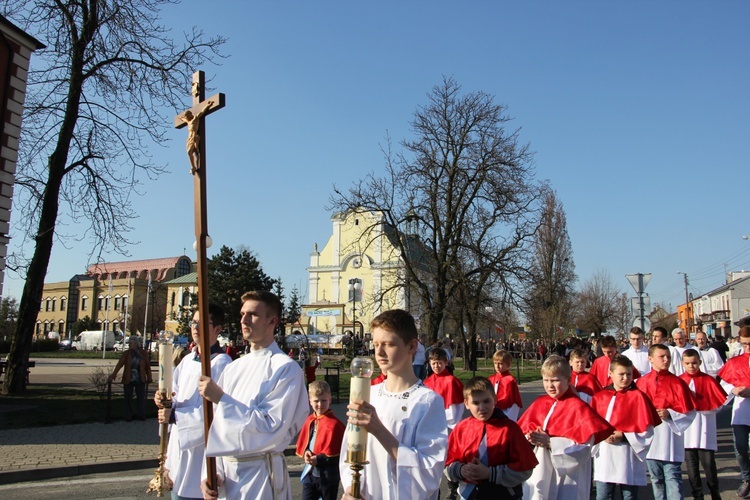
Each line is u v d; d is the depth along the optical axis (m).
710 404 7.01
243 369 3.91
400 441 3.19
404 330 3.35
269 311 3.95
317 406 6.02
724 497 7.56
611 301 52.47
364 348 40.41
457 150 29.73
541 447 5.12
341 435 5.93
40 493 8.02
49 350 67.56
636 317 17.81
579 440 4.91
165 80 19.64
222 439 3.36
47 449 10.62
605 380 9.51
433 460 3.08
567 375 5.17
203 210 3.64
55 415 14.43
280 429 3.50
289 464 10.01
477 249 28.73
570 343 27.02
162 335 4.47
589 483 5.20
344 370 31.02
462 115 29.59
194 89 3.84
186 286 74.38
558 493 5.07
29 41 16.77
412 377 3.40
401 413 3.26
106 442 11.35
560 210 47.59
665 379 6.68
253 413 3.42
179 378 4.72
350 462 2.88
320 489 5.89
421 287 29.41
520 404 8.55
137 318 74.06
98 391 18.50
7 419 13.88
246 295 4.00
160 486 4.45
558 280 45.69
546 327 38.62
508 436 4.45
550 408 5.24
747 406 7.60
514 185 29.06
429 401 3.28
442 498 7.77
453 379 8.21
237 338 43.78
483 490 4.41
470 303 28.92
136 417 14.38
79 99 19.34
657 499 6.59
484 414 4.54
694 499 7.03
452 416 7.97
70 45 18.98
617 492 7.80
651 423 5.70
